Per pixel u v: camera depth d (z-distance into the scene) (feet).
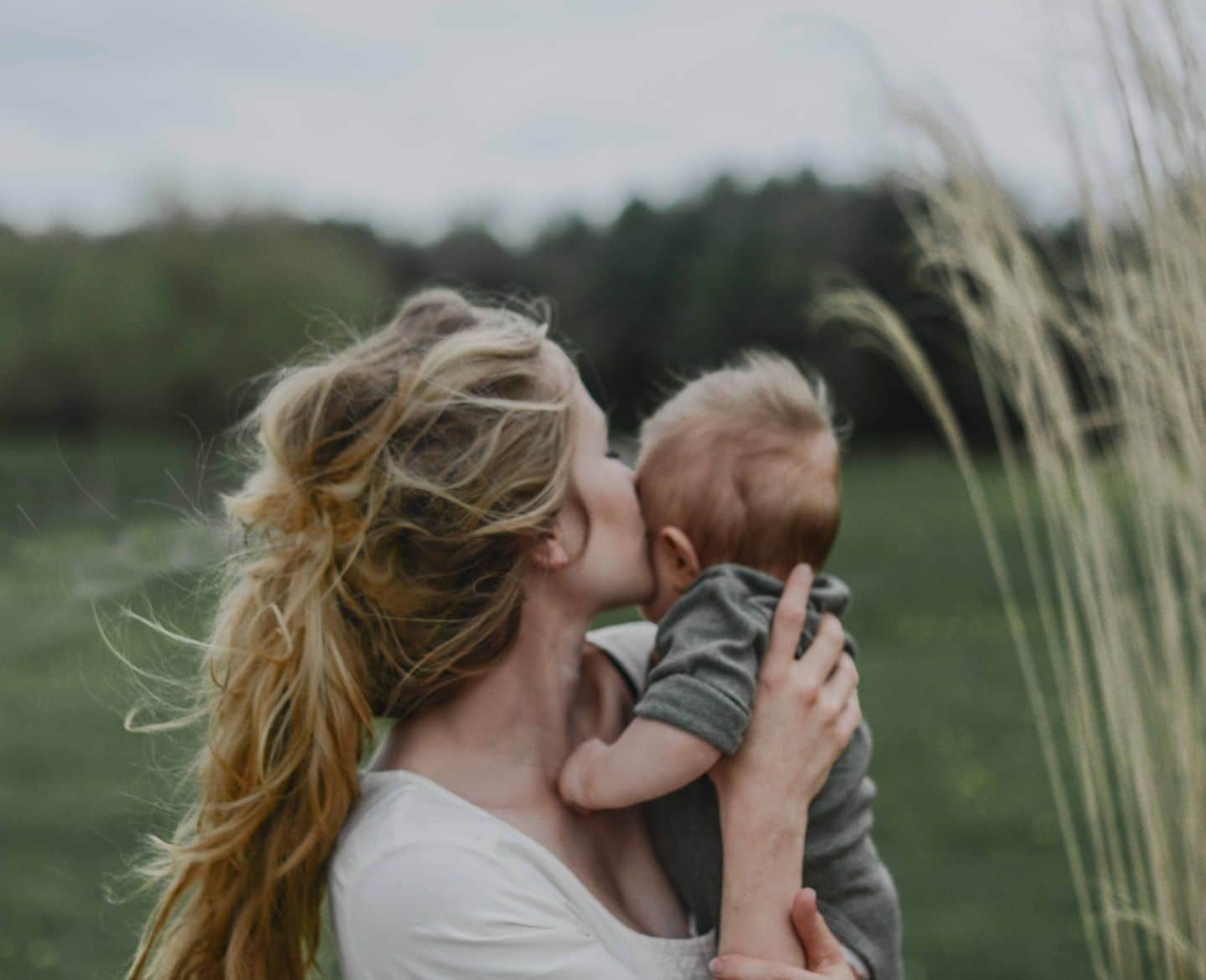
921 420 66.49
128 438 62.39
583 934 3.67
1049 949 12.51
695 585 4.39
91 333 63.21
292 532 4.04
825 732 4.09
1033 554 5.85
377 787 3.97
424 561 3.91
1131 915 5.17
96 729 20.33
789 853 3.96
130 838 15.44
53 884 13.85
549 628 4.15
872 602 31.58
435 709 4.09
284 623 3.87
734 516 4.66
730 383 4.93
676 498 4.74
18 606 22.86
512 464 3.90
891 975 4.49
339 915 3.73
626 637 4.89
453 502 3.83
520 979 3.53
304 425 4.02
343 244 76.69
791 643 4.19
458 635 3.91
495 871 3.63
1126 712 5.32
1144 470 5.32
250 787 4.00
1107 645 5.43
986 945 12.61
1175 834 5.36
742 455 4.69
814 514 4.71
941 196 5.87
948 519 43.68
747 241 73.26
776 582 4.43
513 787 4.03
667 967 3.93
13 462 44.27
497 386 3.98
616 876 4.19
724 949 3.91
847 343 62.90
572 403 4.13
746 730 4.05
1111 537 5.53
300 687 3.91
